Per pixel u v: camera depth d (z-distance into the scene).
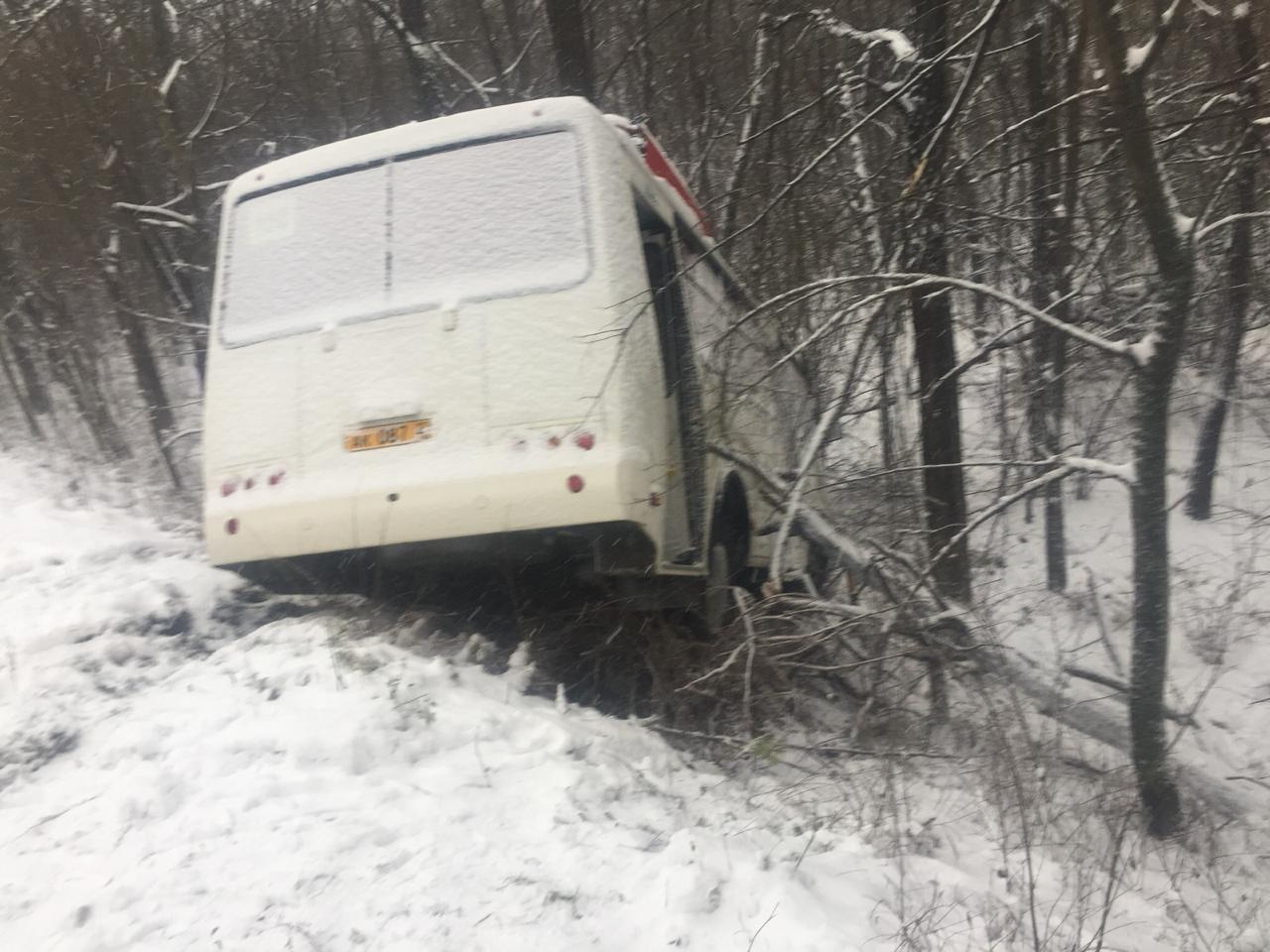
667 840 4.45
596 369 6.01
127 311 15.43
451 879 3.93
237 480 6.48
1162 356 5.67
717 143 14.09
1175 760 6.74
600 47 16.59
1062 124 8.47
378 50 18.67
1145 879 5.58
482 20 17.00
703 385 6.94
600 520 5.86
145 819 4.39
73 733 5.27
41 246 17.28
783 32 11.34
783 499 7.13
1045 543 13.82
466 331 6.19
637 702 6.57
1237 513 12.54
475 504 5.96
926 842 5.21
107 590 6.99
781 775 6.03
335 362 6.37
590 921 3.78
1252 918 5.34
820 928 3.89
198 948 3.51
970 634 6.77
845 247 7.80
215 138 16.42
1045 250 8.53
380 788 4.57
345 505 6.16
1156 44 5.41
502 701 5.79
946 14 8.06
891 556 6.97
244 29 16.20
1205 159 7.30
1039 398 8.57
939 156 6.91
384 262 6.50
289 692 5.46
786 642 6.42
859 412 7.48
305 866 3.96
